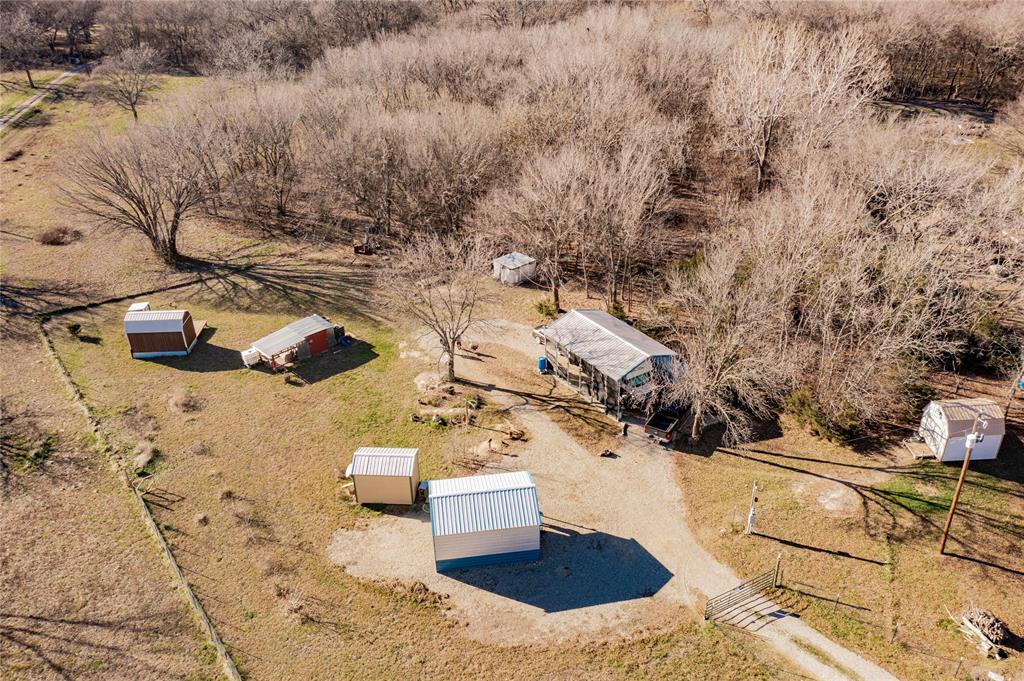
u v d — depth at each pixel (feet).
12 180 322.34
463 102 303.27
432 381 188.24
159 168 242.78
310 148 287.89
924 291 167.84
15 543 137.90
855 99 241.76
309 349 199.52
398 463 145.38
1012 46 309.22
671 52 287.69
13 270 245.24
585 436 167.53
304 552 136.77
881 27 326.44
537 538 132.98
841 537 136.36
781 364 153.69
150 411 175.83
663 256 233.76
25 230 276.41
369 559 135.54
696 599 126.93
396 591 128.77
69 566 133.39
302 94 309.63
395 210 284.61
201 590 128.67
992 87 330.13
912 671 111.96
